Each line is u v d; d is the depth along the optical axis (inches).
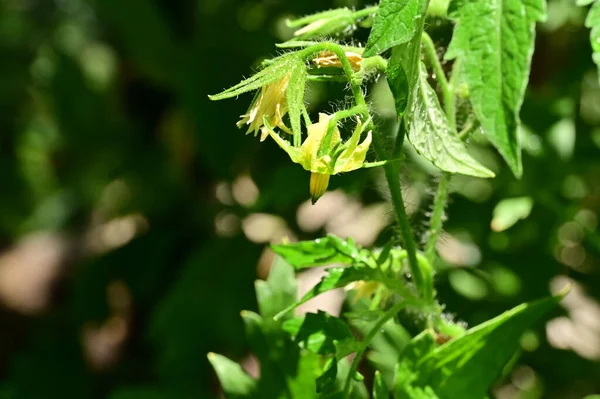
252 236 35.4
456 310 24.5
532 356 26.1
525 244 26.0
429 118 18.1
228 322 30.8
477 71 17.2
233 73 32.2
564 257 28.9
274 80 17.7
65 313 46.5
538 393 28.4
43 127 58.3
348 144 17.7
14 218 64.6
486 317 24.5
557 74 28.4
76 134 47.2
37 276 56.5
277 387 21.4
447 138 18.1
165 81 38.6
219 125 31.9
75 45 52.4
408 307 20.5
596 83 28.0
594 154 25.5
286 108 18.0
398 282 19.7
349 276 19.5
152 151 41.9
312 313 19.7
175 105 39.8
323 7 27.7
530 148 24.8
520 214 24.3
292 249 19.7
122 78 41.9
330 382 19.3
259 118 18.0
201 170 37.9
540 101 25.2
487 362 19.7
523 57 17.1
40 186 64.4
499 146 17.1
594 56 17.7
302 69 17.8
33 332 46.6
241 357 30.5
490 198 26.2
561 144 24.9
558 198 25.6
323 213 34.0
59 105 47.4
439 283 24.7
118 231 48.7
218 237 33.0
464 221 26.1
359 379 19.5
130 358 41.4
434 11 19.7
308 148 17.6
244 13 33.2
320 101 24.8
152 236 39.3
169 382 30.4
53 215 64.0
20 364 40.8
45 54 52.6
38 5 53.4
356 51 18.4
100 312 40.5
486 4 17.3
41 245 61.1
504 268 25.5
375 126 18.7
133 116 42.4
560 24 27.2
